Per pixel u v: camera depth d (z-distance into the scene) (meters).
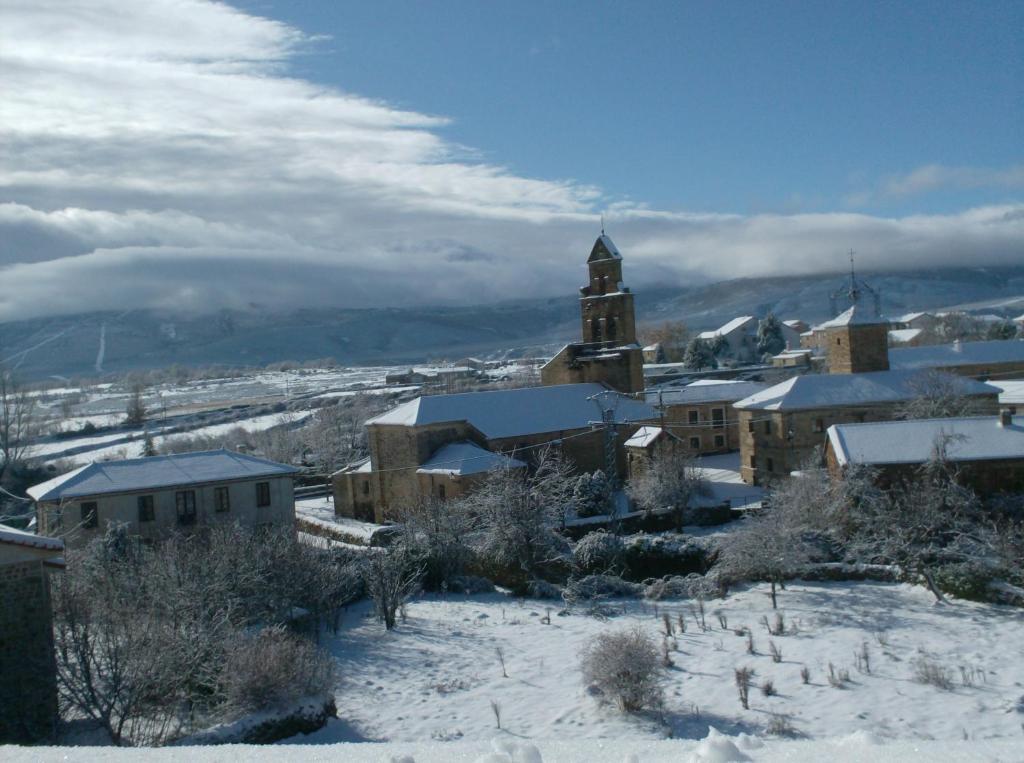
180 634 24.06
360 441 94.06
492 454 60.31
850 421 64.81
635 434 66.25
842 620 33.72
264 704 22.36
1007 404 73.88
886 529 40.38
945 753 5.35
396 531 52.03
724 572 40.44
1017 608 34.31
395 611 37.47
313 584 34.72
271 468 50.91
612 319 79.56
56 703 20.84
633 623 35.88
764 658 29.80
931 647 29.88
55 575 29.11
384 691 28.09
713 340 162.50
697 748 5.57
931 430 48.72
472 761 5.44
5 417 80.62
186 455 51.28
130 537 41.06
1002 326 135.62
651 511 54.34
